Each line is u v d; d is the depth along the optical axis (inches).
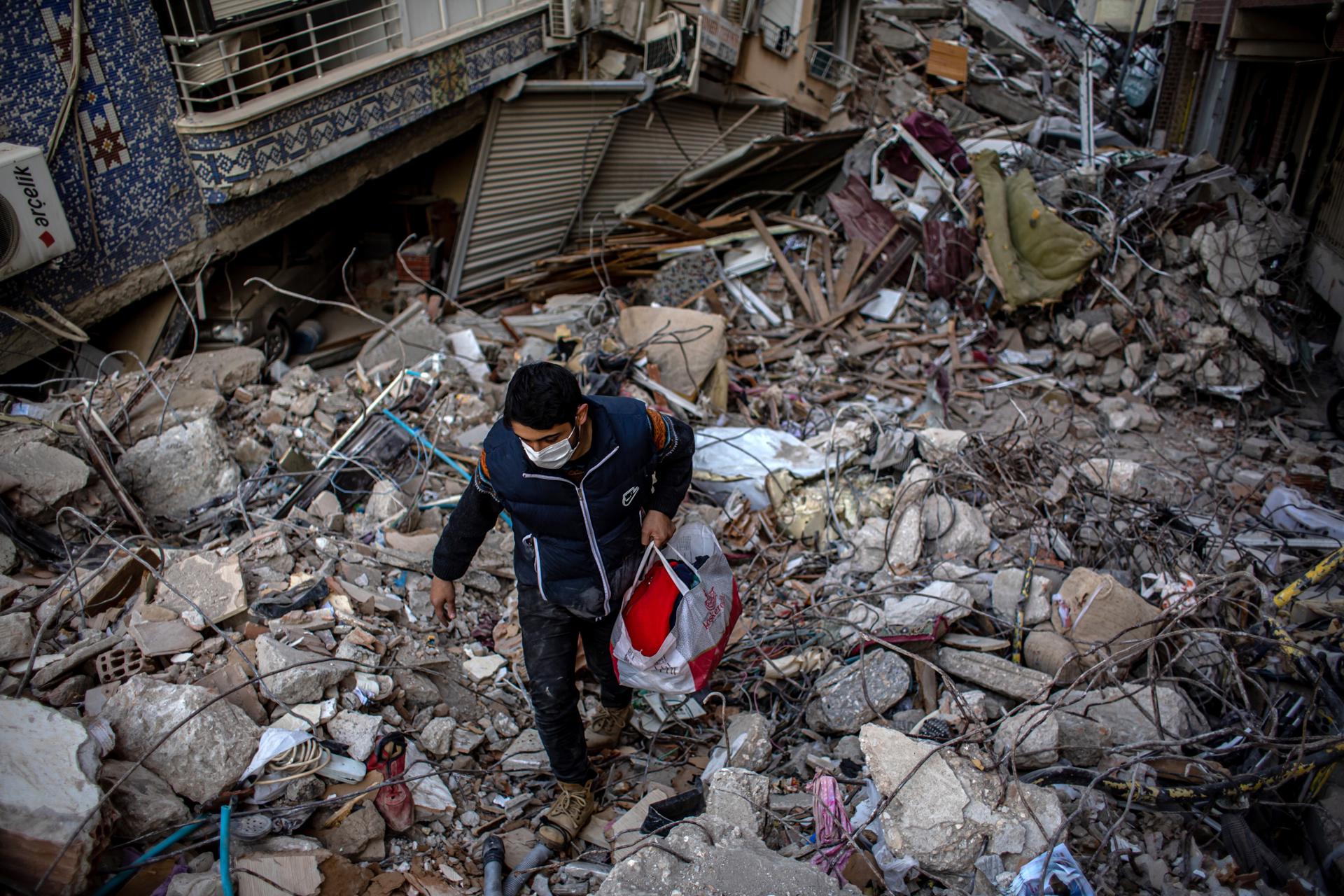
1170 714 132.2
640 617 106.0
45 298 226.4
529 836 113.7
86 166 230.4
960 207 390.3
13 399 179.5
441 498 186.9
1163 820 116.7
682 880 93.0
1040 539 191.2
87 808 86.7
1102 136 528.4
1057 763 122.3
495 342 303.7
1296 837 117.9
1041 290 354.6
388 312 364.2
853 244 388.8
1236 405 327.6
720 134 482.0
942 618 151.1
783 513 207.0
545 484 96.4
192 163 258.2
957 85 663.8
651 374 261.3
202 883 88.4
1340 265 343.3
